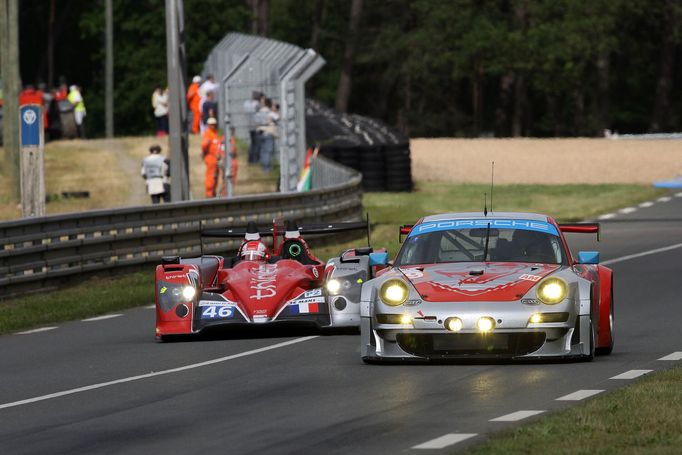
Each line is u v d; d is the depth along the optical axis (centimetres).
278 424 3659
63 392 4441
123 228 8338
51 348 5744
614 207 13675
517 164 18925
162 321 5641
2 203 14788
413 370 4512
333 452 3256
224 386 4412
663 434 3272
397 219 12631
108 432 3659
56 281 7794
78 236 8769
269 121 15438
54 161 18250
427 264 4856
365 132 16862
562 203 14338
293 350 5259
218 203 9206
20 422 3891
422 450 3216
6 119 14925
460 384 4188
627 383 4125
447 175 18162
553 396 3919
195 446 3406
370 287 4678
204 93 19338
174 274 5700
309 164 13375
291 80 13212
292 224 6125
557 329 4478
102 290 7769
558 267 4762
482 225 4988
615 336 5425
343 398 4041
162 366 4972
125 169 17425
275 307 5584
